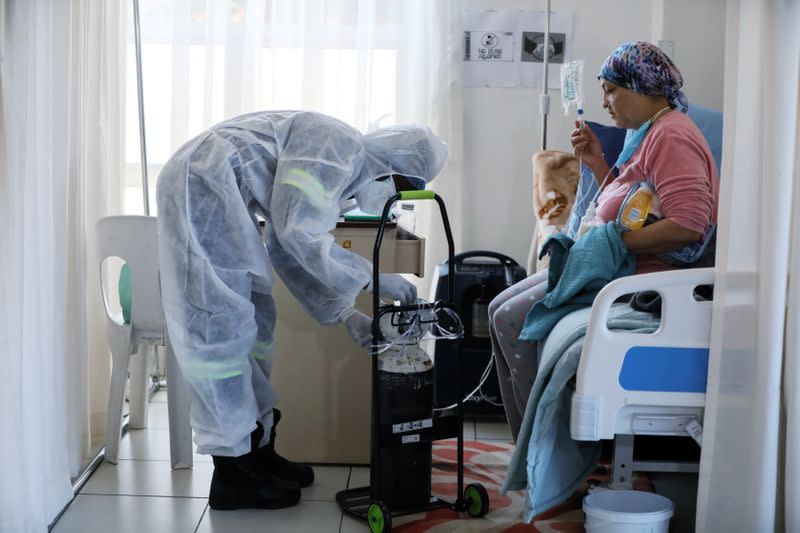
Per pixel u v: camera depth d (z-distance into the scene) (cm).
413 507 248
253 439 261
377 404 236
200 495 265
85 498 260
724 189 202
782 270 192
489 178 397
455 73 380
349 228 272
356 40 376
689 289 209
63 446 250
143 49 381
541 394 225
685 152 236
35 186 213
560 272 246
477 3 388
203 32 372
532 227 400
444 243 386
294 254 236
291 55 376
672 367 211
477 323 343
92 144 305
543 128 369
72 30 255
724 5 360
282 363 286
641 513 212
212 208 238
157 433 323
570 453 238
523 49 390
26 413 214
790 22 187
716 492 204
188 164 238
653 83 249
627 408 215
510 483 234
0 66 199
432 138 246
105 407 320
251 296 259
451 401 341
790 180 190
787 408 196
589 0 388
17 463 206
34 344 215
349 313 251
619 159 258
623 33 389
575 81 300
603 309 208
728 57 200
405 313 240
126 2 367
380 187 246
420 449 247
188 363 243
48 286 227
